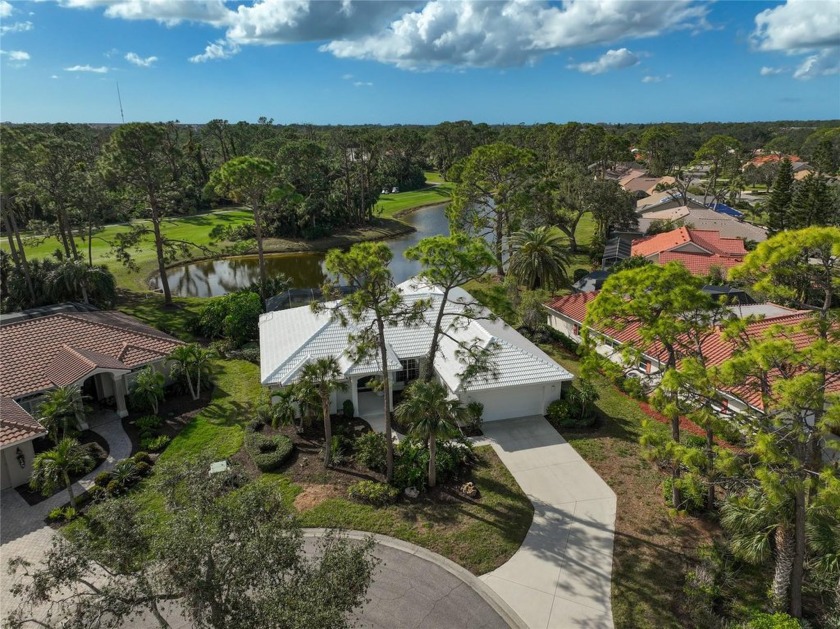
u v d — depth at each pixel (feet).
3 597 55.42
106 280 143.74
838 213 191.62
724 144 303.07
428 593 56.44
